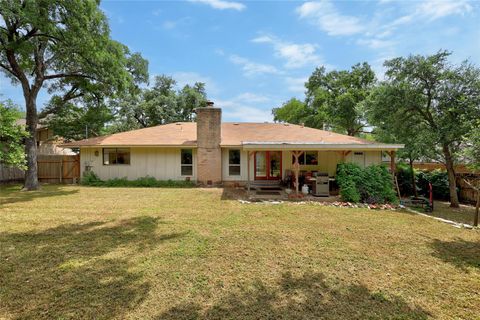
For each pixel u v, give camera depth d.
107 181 15.96
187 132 18.17
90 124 23.67
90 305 3.43
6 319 3.13
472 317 3.31
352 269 4.61
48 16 12.38
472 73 11.69
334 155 15.47
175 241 5.91
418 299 3.69
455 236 6.62
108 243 5.76
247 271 4.48
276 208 9.57
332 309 3.43
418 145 12.62
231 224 7.36
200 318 3.21
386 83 13.64
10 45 12.88
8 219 7.77
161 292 3.78
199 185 15.78
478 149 7.23
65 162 17.92
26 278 4.12
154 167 16.53
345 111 28.81
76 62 14.83
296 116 38.16
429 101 12.82
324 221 7.84
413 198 11.99
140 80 20.97
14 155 11.59
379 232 6.84
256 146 11.49
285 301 3.60
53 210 9.02
